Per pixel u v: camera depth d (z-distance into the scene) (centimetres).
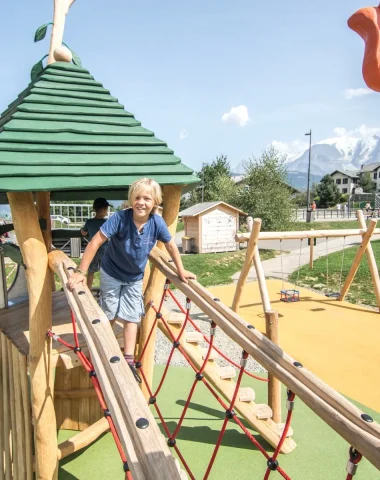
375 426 127
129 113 338
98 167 280
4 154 259
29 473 315
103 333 184
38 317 284
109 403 150
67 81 333
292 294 980
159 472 119
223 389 383
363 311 856
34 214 277
